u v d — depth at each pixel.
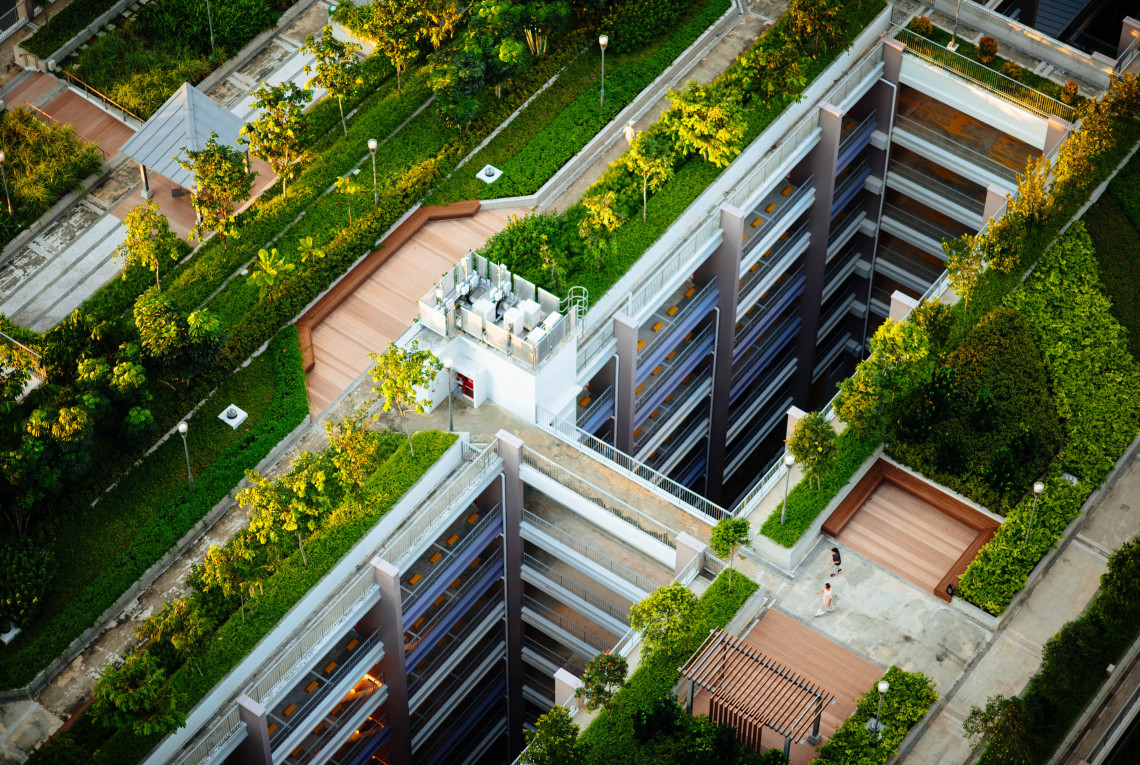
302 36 93.81
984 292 75.00
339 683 66.50
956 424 70.00
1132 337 73.62
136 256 78.62
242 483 71.06
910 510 68.94
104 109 89.50
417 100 85.56
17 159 85.69
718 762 58.16
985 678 62.88
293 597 65.00
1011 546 65.69
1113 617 63.69
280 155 80.81
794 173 85.56
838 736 59.62
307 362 74.56
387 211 79.88
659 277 75.19
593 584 74.88
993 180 84.88
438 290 71.94
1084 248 76.81
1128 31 84.38
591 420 76.62
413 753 76.12
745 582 64.56
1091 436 69.50
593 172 82.75
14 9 93.19
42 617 67.25
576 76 86.62
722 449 88.31
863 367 68.94
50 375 72.69
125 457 71.19
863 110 88.62
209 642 63.81
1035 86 84.81
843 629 64.56
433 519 68.62
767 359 88.12
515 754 84.25
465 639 75.00
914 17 87.44
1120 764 67.12
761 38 86.12
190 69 90.19
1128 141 81.06
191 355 72.12
